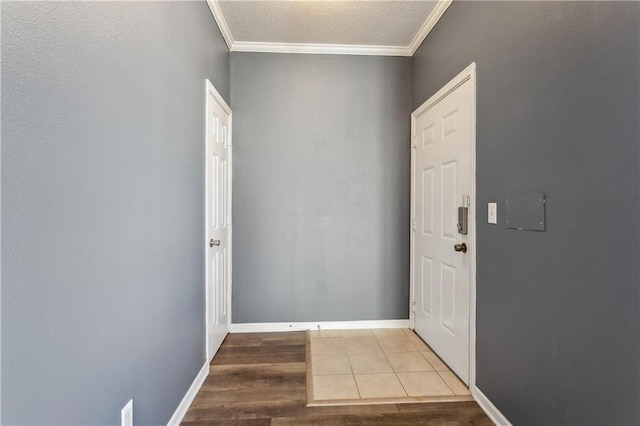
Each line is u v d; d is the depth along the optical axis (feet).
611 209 3.03
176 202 4.76
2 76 1.97
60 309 2.43
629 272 2.87
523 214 4.26
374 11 7.09
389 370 6.51
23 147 2.11
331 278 8.86
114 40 3.11
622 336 2.95
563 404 3.62
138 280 3.62
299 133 8.75
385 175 8.89
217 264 7.25
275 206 8.72
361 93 8.86
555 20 3.71
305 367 6.64
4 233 1.99
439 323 7.06
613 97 2.99
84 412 2.71
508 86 4.60
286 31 7.93
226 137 8.12
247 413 5.13
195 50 5.61
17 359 2.09
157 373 4.14
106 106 2.99
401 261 8.96
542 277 3.93
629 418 2.90
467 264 5.82
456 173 6.24
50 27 2.32
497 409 4.90
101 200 2.92
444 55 6.77
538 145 3.99
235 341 7.98
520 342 4.36
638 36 2.77
